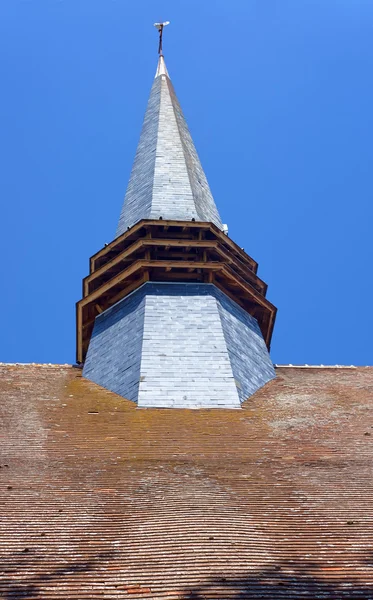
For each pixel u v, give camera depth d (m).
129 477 16.27
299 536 13.35
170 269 31.47
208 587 11.43
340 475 16.70
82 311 32.75
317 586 11.61
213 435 19.97
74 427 20.69
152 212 34.72
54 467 16.97
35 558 12.39
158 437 19.67
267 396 25.72
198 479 16.14
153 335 27.34
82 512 14.26
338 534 13.47
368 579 11.85
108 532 13.41
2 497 14.93
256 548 12.76
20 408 22.97
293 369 31.11
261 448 18.75
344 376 29.80
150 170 39.09
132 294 31.31
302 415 22.70
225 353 26.56
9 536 13.16
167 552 12.54
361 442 19.50
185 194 36.47
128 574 11.88
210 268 31.39
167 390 24.23
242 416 22.47
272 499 15.05
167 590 11.41
